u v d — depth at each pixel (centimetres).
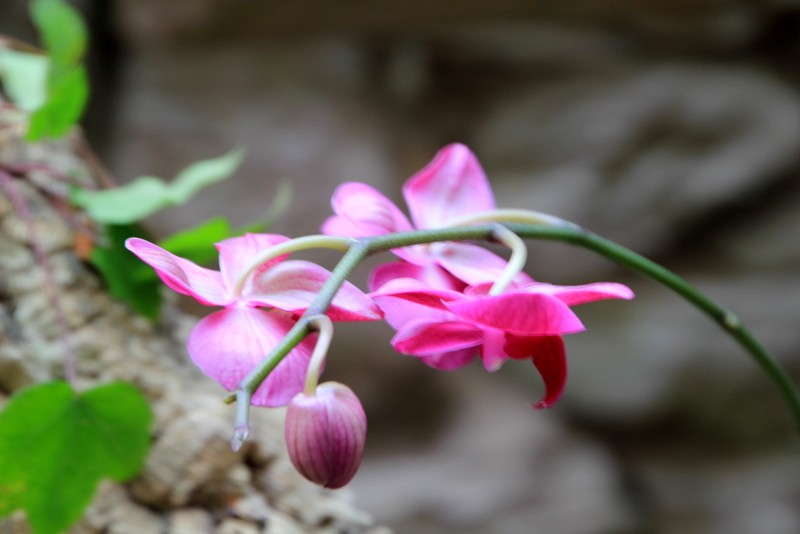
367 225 71
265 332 66
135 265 89
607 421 221
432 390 221
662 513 217
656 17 219
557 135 223
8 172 94
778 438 218
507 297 65
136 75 223
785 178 219
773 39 222
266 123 223
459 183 74
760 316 215
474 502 206
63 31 98
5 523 83
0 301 89
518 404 223
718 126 219
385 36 222
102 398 78
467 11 211
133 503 87
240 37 218
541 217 74
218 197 217
